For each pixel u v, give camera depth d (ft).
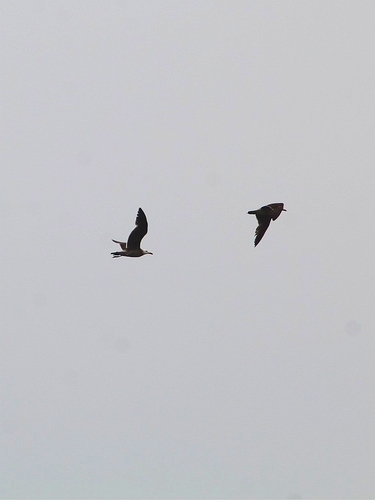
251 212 115.96
